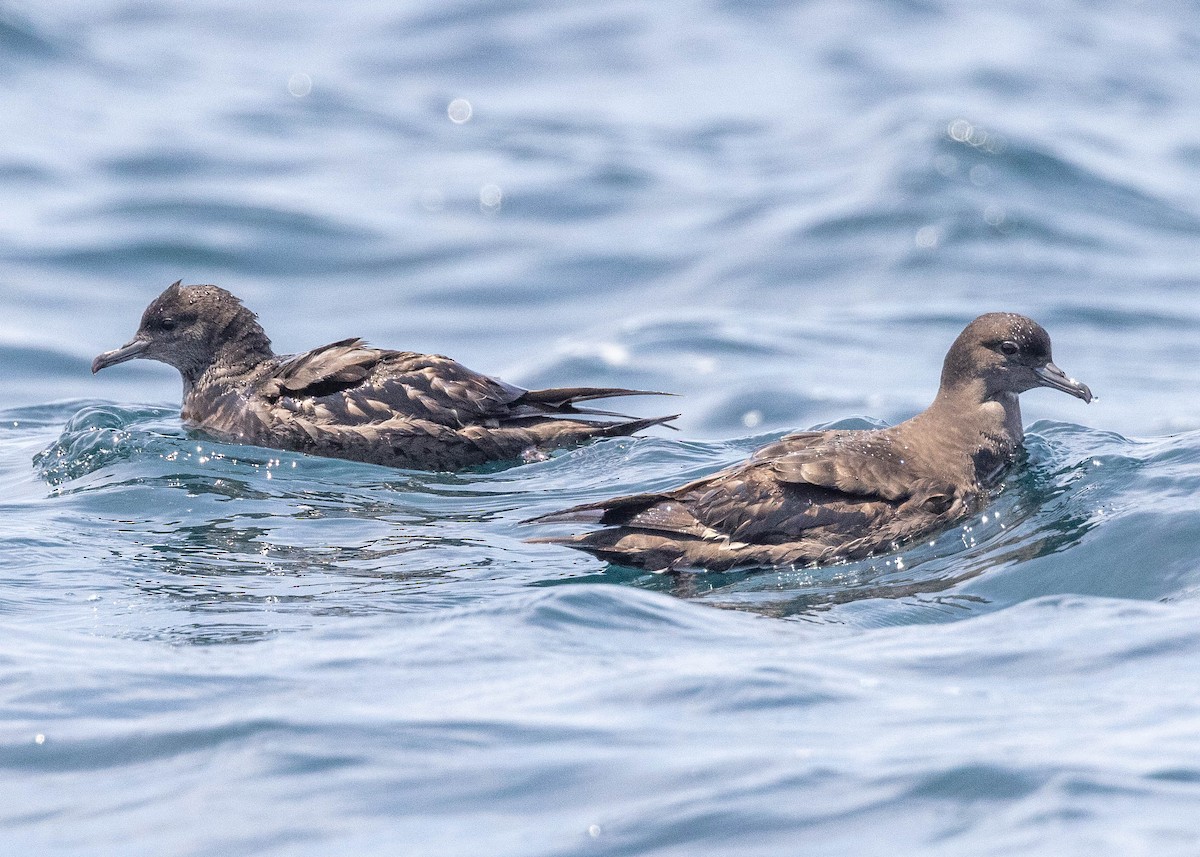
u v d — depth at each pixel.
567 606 11.16
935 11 49.44
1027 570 12.27
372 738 8.53
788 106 41.53
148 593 12.03
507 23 50.22
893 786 7.69
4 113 38.72
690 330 25.69
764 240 30.67
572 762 8.15
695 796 7.66
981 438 14.35
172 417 18.42
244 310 18.12
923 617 11.41
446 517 14.45
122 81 43.62
